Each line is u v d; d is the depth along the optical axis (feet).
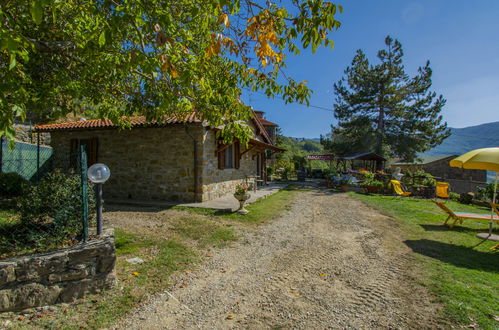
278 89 12.70
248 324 8.37
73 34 12.94
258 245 16.28
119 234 17.10
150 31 7.56
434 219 24.82
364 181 49.32
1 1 7.77
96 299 9.48
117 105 17.49
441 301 9.73
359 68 72.59
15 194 22.29
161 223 20.38
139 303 9.38
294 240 17.44
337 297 10.12
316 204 32.37
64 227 10.56
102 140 33.47
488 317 8.66
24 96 7.91
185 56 12.23
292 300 9.88
